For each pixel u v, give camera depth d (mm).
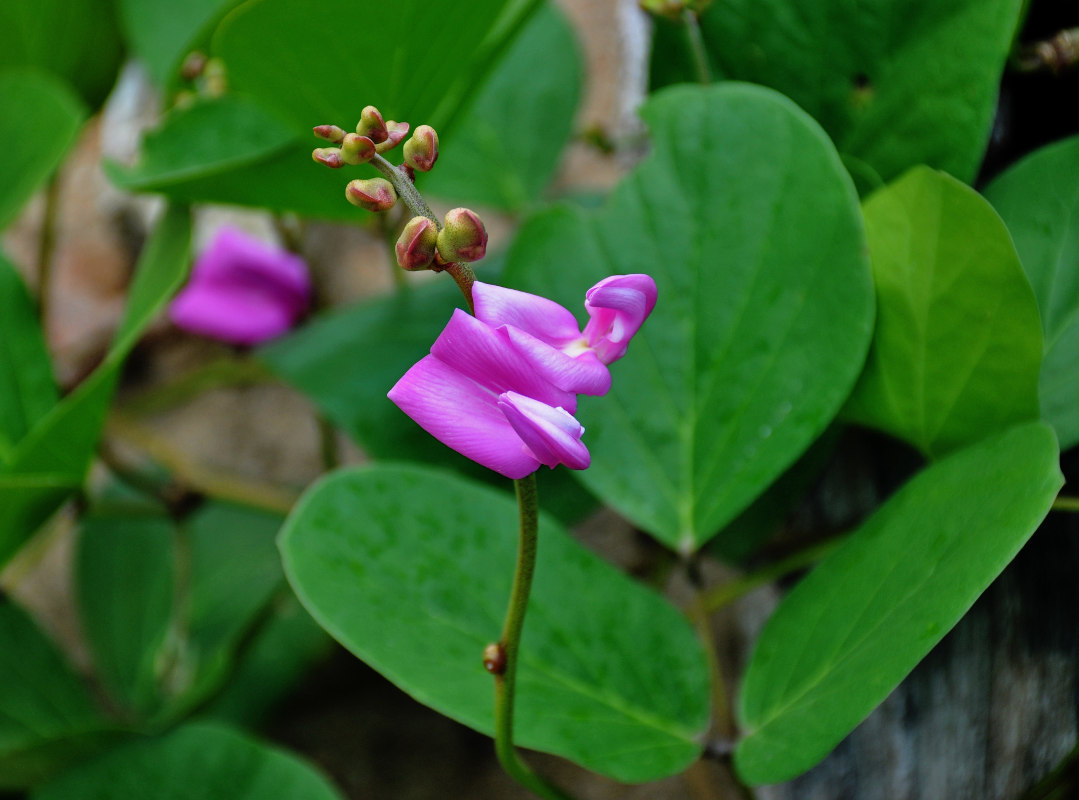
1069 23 603
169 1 749
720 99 569
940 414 553
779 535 670
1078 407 553
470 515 565
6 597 676
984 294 530
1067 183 563
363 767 751
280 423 888
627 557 750
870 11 571
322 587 546
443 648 545
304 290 794
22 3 696
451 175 746
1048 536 581
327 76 584
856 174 573
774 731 528
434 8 570
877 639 512
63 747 619
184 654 750
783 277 559
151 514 726
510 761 527
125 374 920
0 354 646
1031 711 584
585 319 580
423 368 476
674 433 573
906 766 623
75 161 944
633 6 809
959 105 562
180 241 640
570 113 744
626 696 553
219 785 607
